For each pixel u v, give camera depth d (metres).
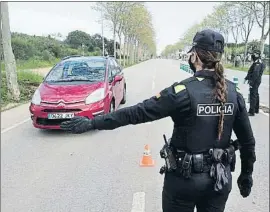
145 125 7.98
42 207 3.94
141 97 12.56
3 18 11.25
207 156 2.02
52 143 6.50
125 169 5.11
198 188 2.01
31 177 4.82
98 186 4.50
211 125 2.00
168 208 2.14
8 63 11.51
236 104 2.08
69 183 4.60
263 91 16.25
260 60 9.25
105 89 7.48
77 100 6.94
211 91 1.99
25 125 8.02
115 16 42.00
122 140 6.73
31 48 34.78
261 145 6.40
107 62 8.63
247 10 36.47
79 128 2.08
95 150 6.06
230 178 2.12
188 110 1.97
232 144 2.17
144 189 4.40
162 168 2.15
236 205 4.00
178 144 2.05
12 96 11.63
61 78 7.94
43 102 7.00
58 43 47.47
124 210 3.86
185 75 25.52
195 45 2.04
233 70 41.59
